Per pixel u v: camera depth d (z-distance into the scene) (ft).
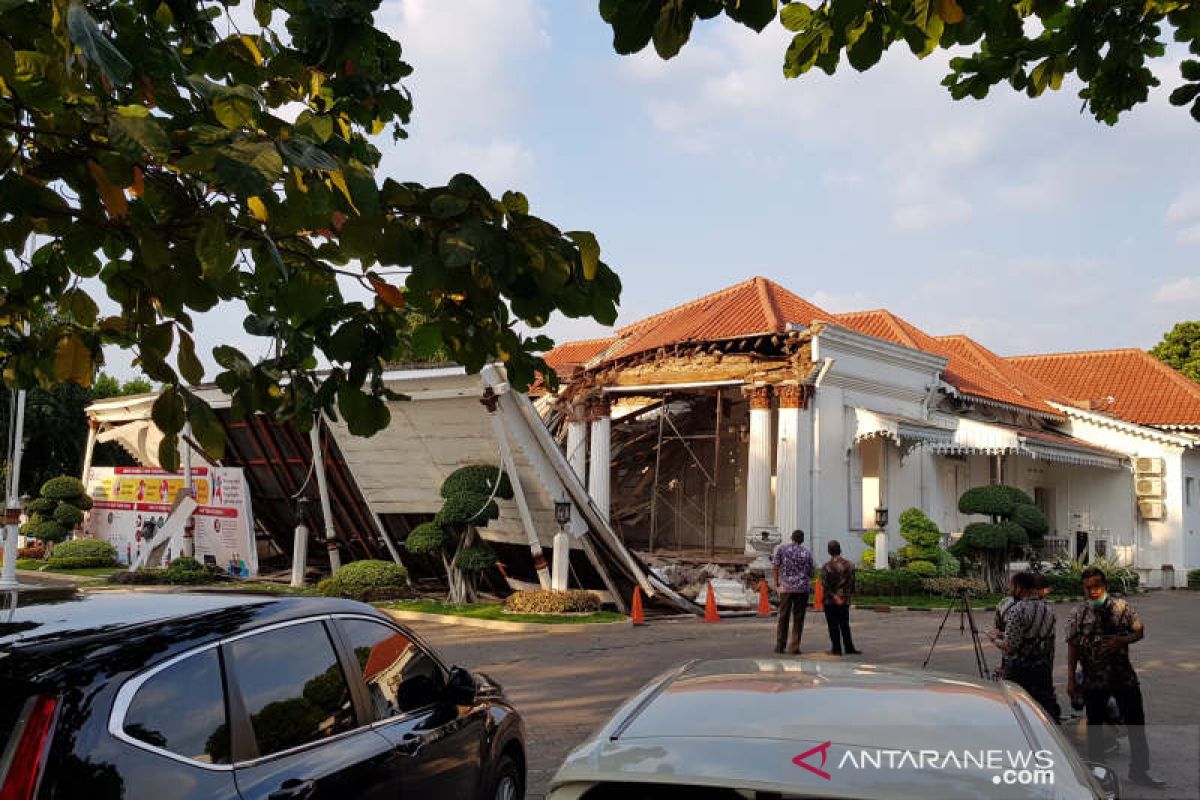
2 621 11.05
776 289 87.81
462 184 11.04
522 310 11.74
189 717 10.34
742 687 9.13
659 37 11.10
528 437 54.19
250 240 12.59
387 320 13.05
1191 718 25.89
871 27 13.51
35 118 11.51
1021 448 81.35
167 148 9.51
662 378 79.30
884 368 82.02
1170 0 15.29
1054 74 16.16
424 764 13.91
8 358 15.75
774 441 77.41
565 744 26.30
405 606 57.16
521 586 65.46
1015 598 24.04
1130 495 101.19
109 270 14.90
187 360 13.07
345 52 12.88
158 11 13.56
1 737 9.03
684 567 74.08
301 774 11.27
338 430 62.69
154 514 84.48
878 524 72.38
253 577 72.54
